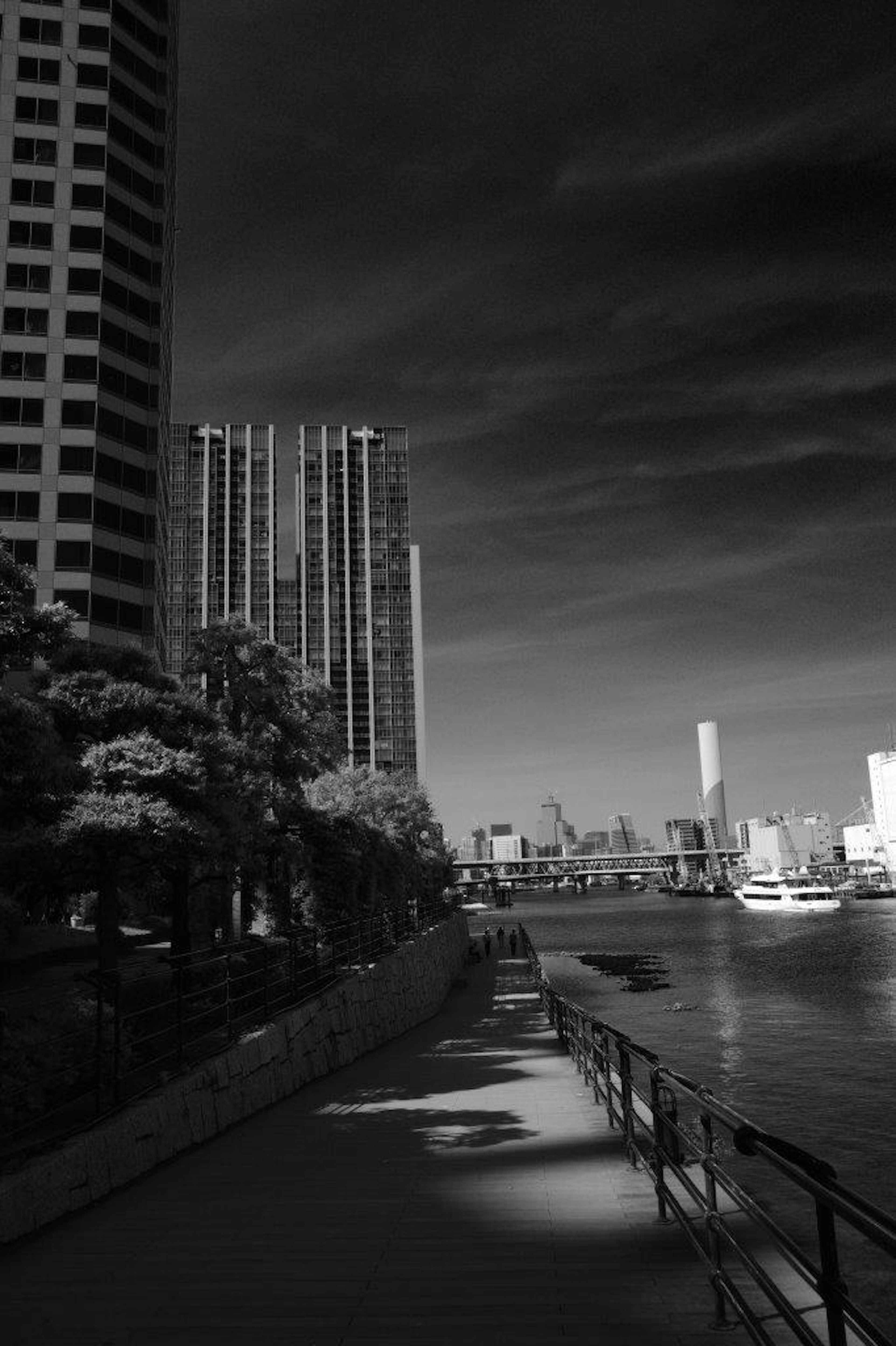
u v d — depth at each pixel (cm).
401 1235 788
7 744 1672
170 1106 1188
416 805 6925
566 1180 955
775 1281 650
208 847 2191
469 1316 599
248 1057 1552
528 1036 2761
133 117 6612
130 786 2108
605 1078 1255
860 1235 1212
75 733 2305
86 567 5819
